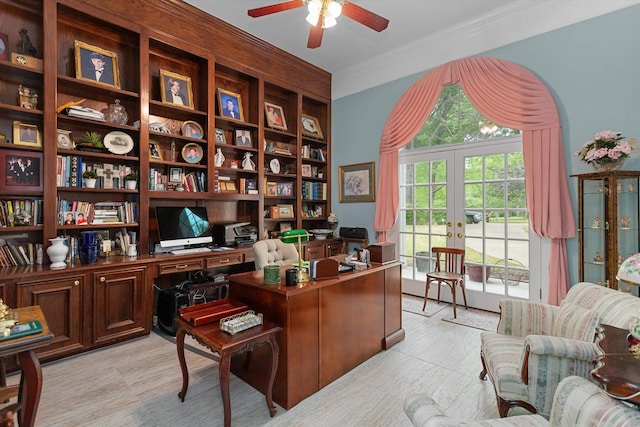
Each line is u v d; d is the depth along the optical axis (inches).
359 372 93.7
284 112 197.2
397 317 116.2
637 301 63.4
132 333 113.9
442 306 155.9
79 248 114.6
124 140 125.3
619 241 108.0
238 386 86.4
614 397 37.1
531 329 80.4
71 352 100.5
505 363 66.8
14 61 99.7
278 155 184.4
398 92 177.9
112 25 119.6
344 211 205.9
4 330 54.1
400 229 180.9
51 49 104.3
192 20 140.5
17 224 101.0
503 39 139.9
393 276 114.2
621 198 108.7
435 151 166.2
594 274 113.3
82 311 102.6
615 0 114.7
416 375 92.0
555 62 127.3
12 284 90.2
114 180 123.2
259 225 170.4
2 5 104.0
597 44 118.6
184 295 125.6
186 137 140.5
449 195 161.6
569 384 42.0
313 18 94.6
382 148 181.5
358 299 97.5
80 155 114.9
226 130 170.6
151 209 141.3
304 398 80.0
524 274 139.1
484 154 150.1
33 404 55.6
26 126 104.9
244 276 92.7
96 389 84.5
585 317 65.6
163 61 143.4
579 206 115.3
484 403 78.5
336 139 209.6
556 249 126.2
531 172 130.1
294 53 181.2
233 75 165.8
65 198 117.3
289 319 76.0
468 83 147.7
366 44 169.0
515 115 134.1
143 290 116.6
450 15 142.7
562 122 126.1
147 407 76.8
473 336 119.9
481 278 151.6
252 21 149.8
